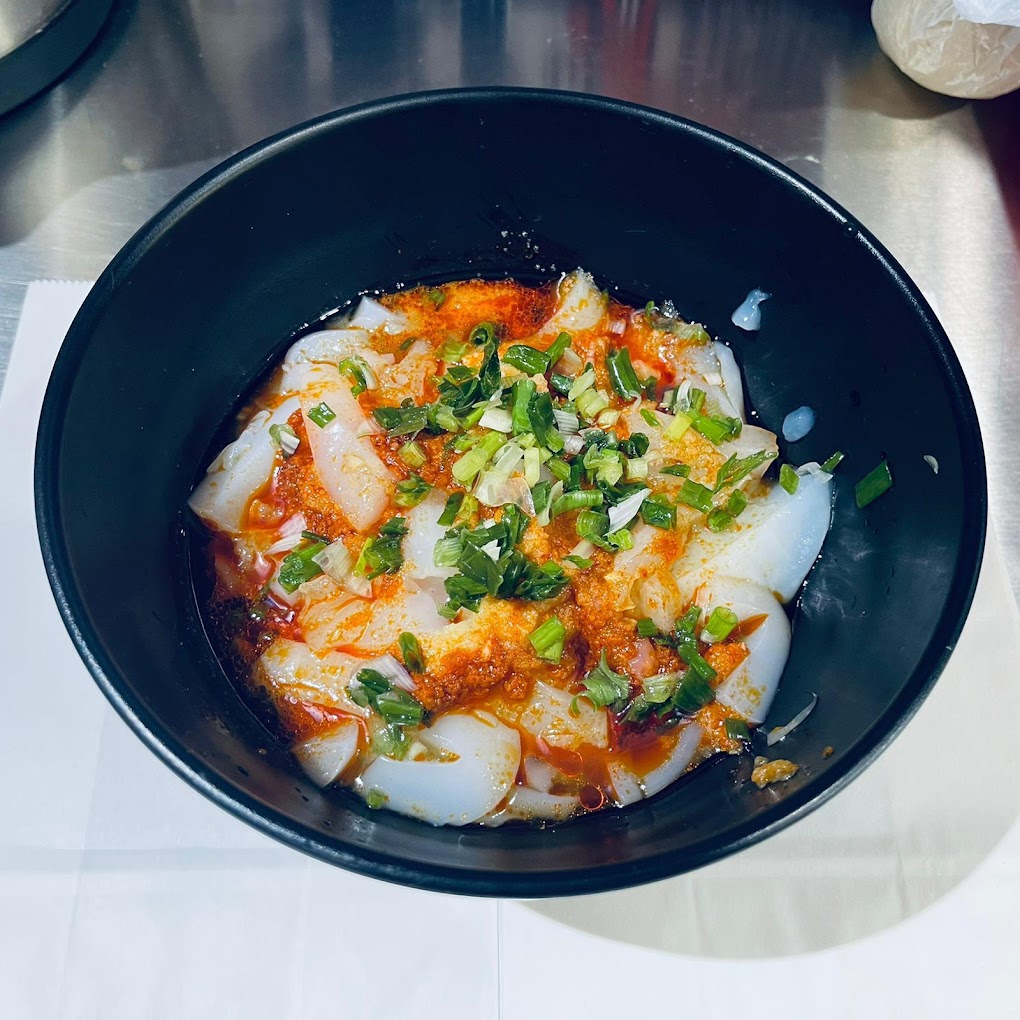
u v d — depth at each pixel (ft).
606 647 0.62
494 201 0.71
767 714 0.63
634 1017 0.58
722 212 0.67
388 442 0.67
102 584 0.55
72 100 0.89
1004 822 0.62
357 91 0.91
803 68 0.92
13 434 0.71
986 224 0.86
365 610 0.63
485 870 0.48
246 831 0.61
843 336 0.66
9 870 0.59
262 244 0.66
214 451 0.70
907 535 0.60
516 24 0.94
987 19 0.75
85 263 0.83
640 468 0.65
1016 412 0.80
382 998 0.57
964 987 0.59
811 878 0.61
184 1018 0.57
